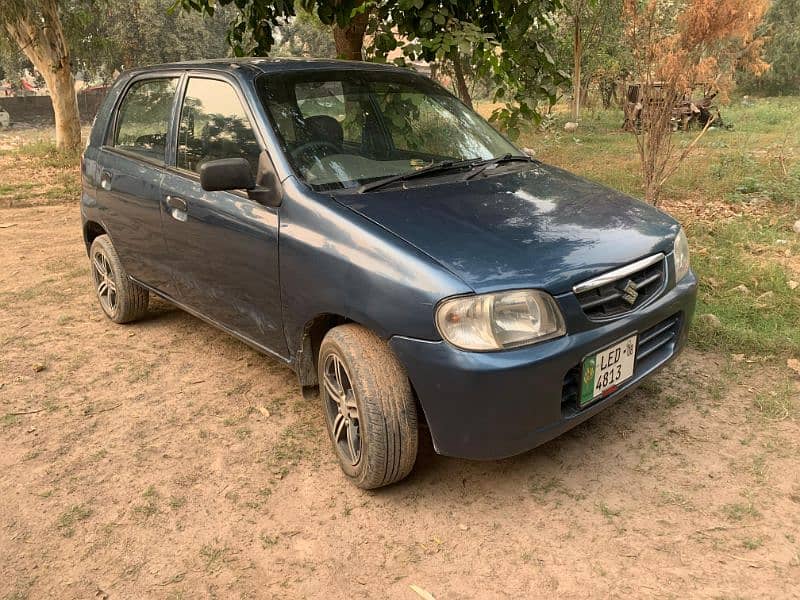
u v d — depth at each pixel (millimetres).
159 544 2682
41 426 3572
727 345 3986
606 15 17891
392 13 5762
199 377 4066
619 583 2359
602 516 2699
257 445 3334
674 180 8680
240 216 3244
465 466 3074
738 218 6836
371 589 2416
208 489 3008
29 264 6488
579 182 3488
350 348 2730
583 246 2693
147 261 4203
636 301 2777
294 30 29281
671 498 2773
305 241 2895
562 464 3041
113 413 3686
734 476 2889
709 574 2371
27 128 36500
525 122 5887
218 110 3549
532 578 2414
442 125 3744
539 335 2469
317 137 3266
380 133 3504
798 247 5805
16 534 2764
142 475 3127
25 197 10055
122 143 4438
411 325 2498
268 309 3238
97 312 5184
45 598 2428
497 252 2568
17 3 13484
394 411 2662
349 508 2846
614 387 2732
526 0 5355
